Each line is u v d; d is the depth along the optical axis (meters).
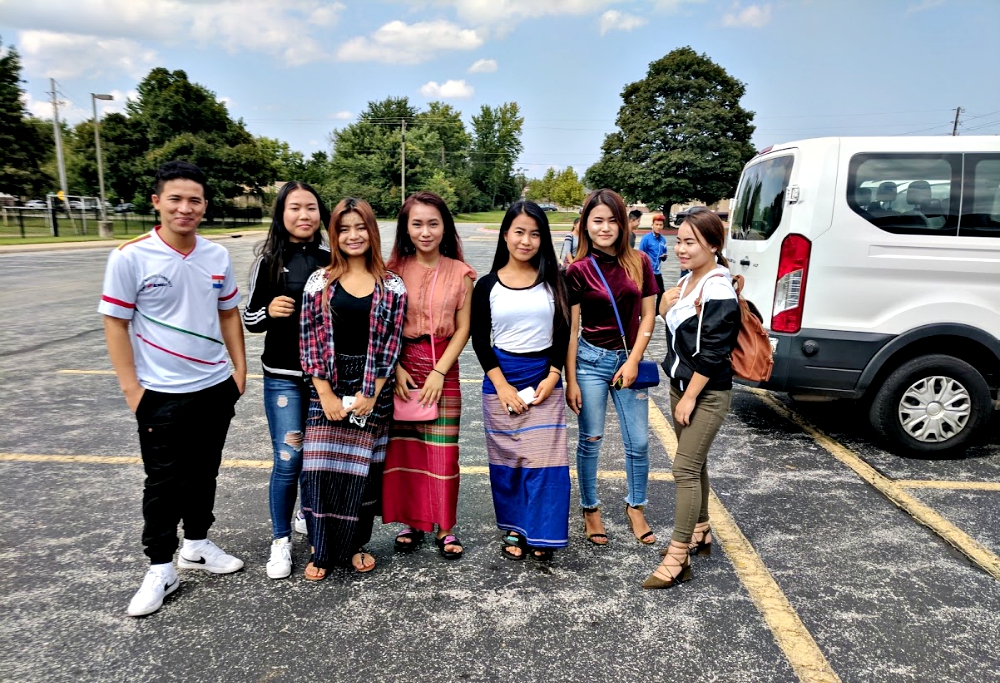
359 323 2.57
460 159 87.56
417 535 3.03
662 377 6.48
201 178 2.43
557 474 2.77
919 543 3.09
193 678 2.14
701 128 49.97
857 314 4.00
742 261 4.66
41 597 2.59
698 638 2.37
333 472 2.63
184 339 2.47
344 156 63.78
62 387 5.64
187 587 2.68
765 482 3.79
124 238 27.53
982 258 3.86
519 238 2.63
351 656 2.26
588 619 2.49
